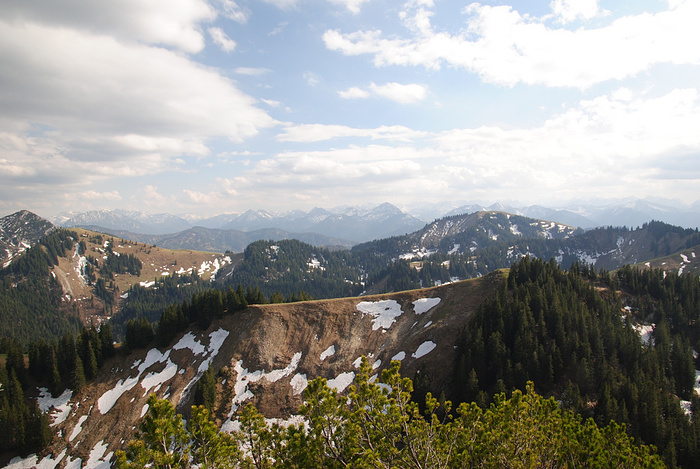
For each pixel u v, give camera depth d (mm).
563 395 59125
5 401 78188
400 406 22922
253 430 26562
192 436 24484
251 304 115125
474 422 25641
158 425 22641
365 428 23156
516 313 77125
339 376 84375
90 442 76375
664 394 58594
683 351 70562
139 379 92438
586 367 63188
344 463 22984
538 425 26859
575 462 25297
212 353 94875
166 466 22219
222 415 76750
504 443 24750
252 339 93938
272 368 87250
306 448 23359
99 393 89938
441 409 65062
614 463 24391
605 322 78750
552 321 76250
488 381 68125
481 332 73750
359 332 95312
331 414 23656
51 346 94562
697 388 70438
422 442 23344
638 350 69938
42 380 92625
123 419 80125
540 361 66062
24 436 74625
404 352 84750
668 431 50312
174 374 91688
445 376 72812
